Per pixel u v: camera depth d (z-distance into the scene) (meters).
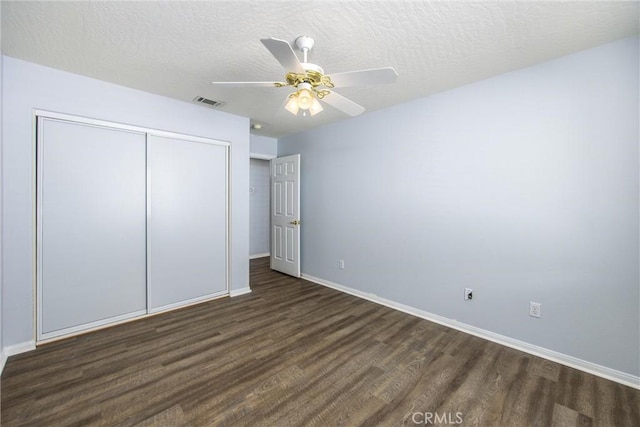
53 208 2.30
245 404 1.65
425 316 2.87
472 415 1.59
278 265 4.64
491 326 2.42
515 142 2.25
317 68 1.62
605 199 1.89
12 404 1.62
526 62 2.11
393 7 1.51
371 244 3.36
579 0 1.45
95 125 2.47
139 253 2.77
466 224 2.55
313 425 1.51
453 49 1.93
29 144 2.16
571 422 1.54
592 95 1.92
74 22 1.65
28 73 2.14
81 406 1.62
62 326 2.37
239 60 2.10
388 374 1.94
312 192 4.14
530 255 2.21
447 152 2.65
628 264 1.83
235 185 3.46
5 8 1.51
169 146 2.92
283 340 2.40
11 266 2.10
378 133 3.24
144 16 1.59
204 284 3.26
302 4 1.49
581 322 2.00
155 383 1.83
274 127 4.04
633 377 1.83
